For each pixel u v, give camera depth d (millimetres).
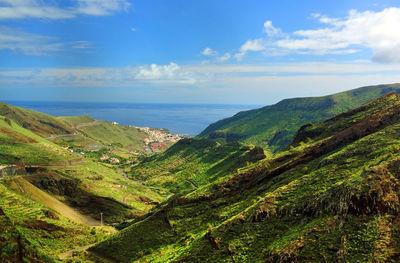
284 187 60156
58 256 69688
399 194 41438
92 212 129750
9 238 34938
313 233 41812
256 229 52188
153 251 67750
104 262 68938
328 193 47812
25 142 182500
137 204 152750
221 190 81938
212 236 55531
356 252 36062
